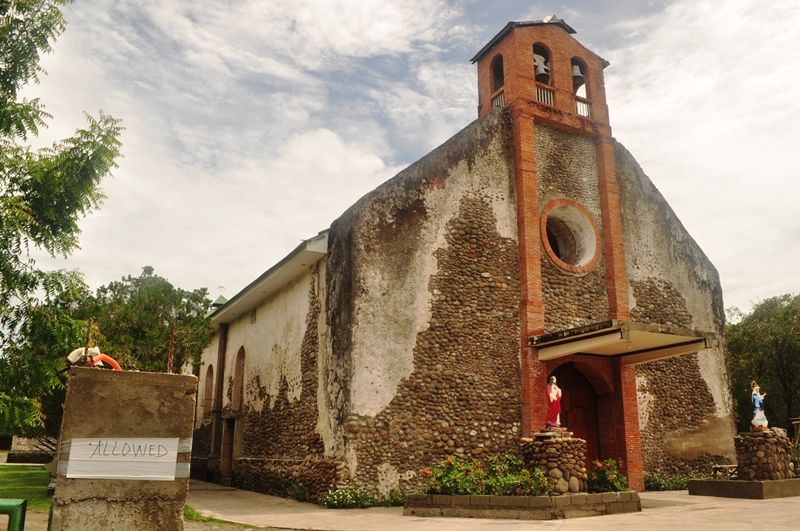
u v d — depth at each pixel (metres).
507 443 14.42
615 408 16.34
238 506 12.86
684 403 17.77
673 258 18.88
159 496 5.43
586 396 16.67
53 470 13.07
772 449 13.81
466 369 14.47
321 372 14.54
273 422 17.17
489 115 16.91
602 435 16.50
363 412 13.05
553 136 17.77
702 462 17.45
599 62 19.39
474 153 16.27
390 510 11.93
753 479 13.87
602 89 19.05
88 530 5.19
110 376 5.52
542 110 17.42
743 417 30.39
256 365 19.41
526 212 16.17
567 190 17.50
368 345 13.47
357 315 13.51
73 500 5.20
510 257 15.94
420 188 15.10
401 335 13.92
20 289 7.02
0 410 6.77
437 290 14.66
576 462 11.52
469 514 10.66
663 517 10.12
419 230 14.81
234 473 19.39
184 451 5.59
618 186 18.34
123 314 19.28
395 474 13.01
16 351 7.09
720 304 19.55
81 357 7.43
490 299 15.28
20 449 30.27
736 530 8.47
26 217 6.72
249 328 20.70
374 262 13.99
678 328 13.89
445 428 13.80
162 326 19.47
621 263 17.39
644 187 18.98
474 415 14.23
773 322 29.55
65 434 5.30
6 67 7.05
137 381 5.59
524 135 16.84
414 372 13.85
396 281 14.16
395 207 14.61
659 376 17.62
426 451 13.45
